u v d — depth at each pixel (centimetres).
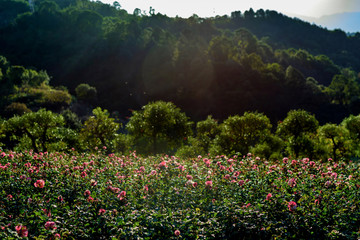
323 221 629
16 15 19100
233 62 10250
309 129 2992
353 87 11600
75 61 11919
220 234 626
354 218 639
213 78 9512
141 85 10062
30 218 654
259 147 2825
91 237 591
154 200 786
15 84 7825
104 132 3022
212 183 870
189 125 3284
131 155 1473
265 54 15550
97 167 1166
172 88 9562
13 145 3303
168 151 3231
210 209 722
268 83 10106
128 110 8900
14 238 520
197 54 10444
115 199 743
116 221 615
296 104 10094
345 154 3023
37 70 11475
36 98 7012
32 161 1245
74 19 15525
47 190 858
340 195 762
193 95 9212
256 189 827
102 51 12156
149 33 14050
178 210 712
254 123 2806
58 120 2778
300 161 1158
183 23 18738
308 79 12775
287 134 3089
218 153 2797
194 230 606
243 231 634
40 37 14300
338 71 16238
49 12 16062
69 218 670
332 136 2978
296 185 830
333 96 11781
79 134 3064
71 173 995
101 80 10681
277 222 632
